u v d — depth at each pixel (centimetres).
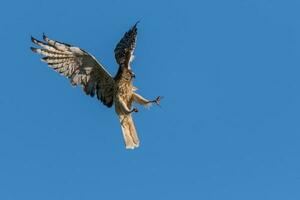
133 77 2905
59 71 2909
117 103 2900
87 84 2927
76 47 2880
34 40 2883
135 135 2895
